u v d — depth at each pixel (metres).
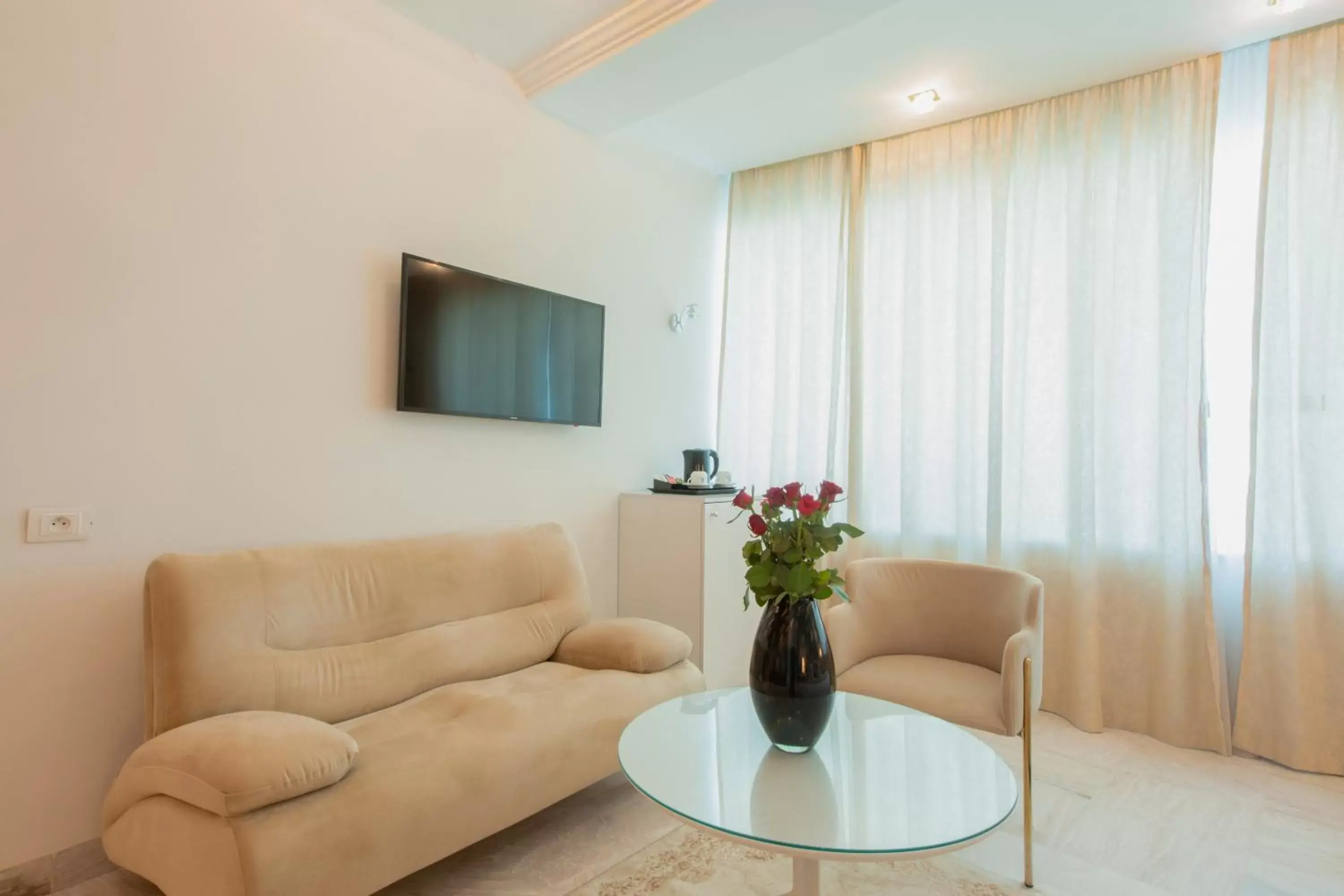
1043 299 3.21
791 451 3.95
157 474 2.08
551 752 1.97
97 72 1.96
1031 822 1.91
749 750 1.71
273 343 2.33
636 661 2.45
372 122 2.59
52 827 1.91
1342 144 2.58
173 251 2.11
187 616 1.81
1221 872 1.95
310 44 2.41
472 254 2.92
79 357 1.94
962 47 2.82
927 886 1.87
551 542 2.89
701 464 3.71
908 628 2.59
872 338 3.68
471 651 2.43
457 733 1.86
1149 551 2.93
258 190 2.29
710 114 3.42
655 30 2.57
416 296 2.62
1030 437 3.20
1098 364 3.06
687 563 3.29
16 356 1.84
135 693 2.05
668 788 1.50
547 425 3.25
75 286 1.93
